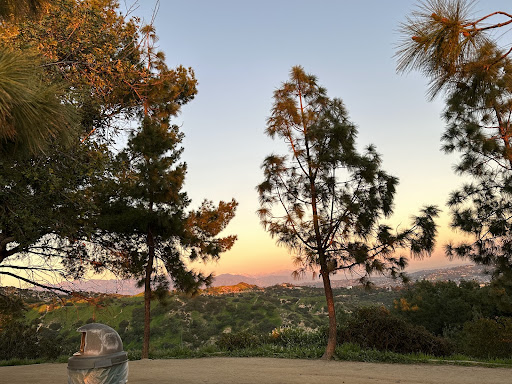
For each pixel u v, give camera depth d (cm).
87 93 995
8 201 900
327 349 1465
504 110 972
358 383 934
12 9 427
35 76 346
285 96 1631
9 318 1393
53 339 2327
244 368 1215
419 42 350
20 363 1714
